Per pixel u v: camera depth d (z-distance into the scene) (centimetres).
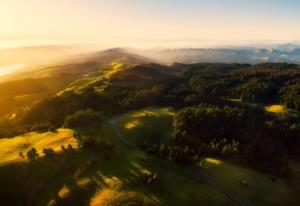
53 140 12000
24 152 11144
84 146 10525
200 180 9612
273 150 13300
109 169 9288
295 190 10156
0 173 9719
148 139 13325
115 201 7594
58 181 9131
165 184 8588
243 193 9281
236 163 11288
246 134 14275
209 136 14138
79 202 8031
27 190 9156
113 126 14300
